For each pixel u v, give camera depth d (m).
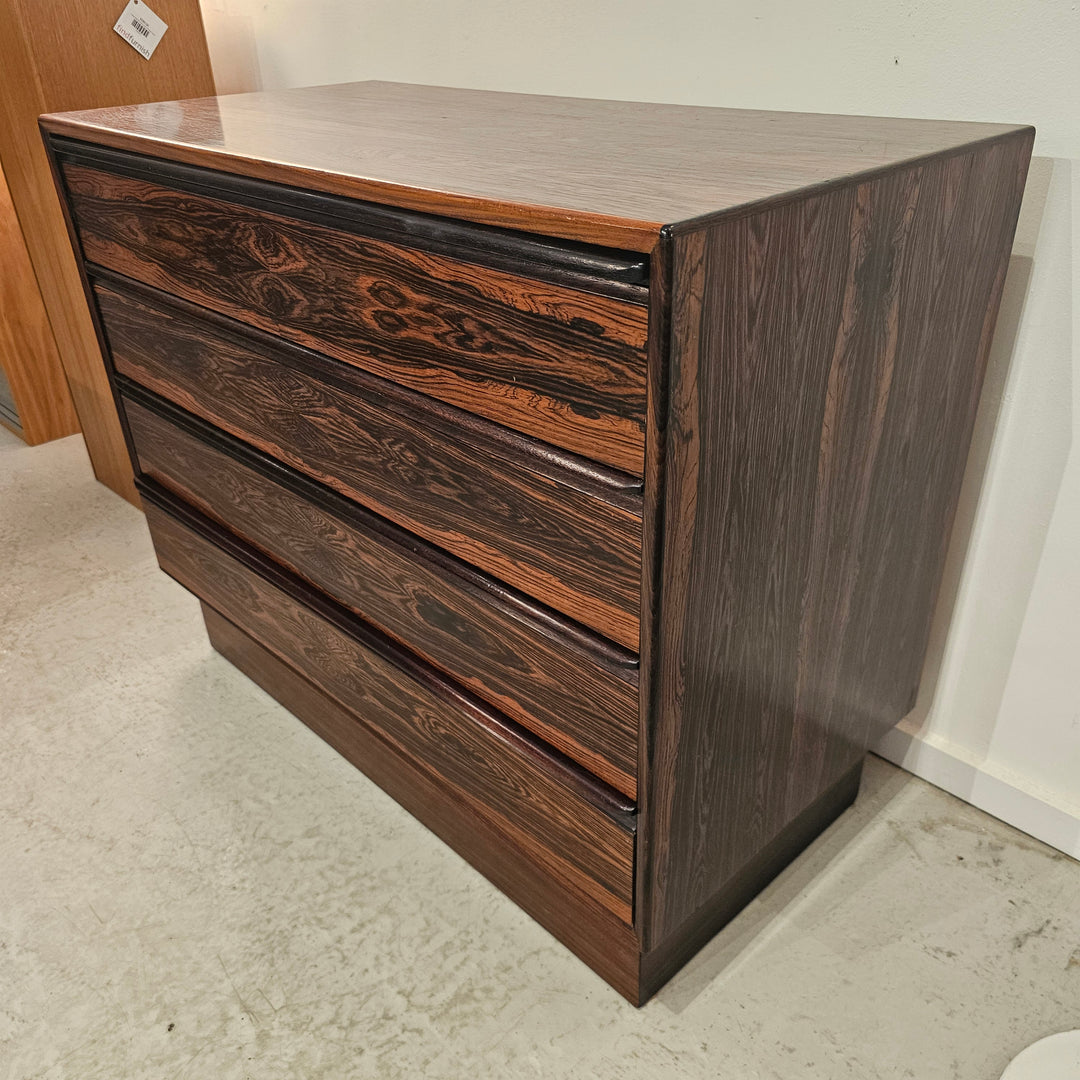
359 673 1.16
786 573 0.86
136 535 1.99
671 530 0.69
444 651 0.99
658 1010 1.04
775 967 1.09
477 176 0.76
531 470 0.77
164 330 1.16
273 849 1.26
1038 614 1.14
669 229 0.57
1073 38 0.88
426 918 1.16
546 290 0.67
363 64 1.59
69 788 1.36
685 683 0.80
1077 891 1.17
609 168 0.78
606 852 0.90
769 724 0.95
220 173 0.92
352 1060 1.01
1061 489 1.06
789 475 0.80
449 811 1.20
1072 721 1.16
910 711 1.30
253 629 1.36
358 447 0.95
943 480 1.05
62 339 1.97
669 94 1.20
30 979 1.10
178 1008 1.07
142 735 1.46
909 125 0.95
